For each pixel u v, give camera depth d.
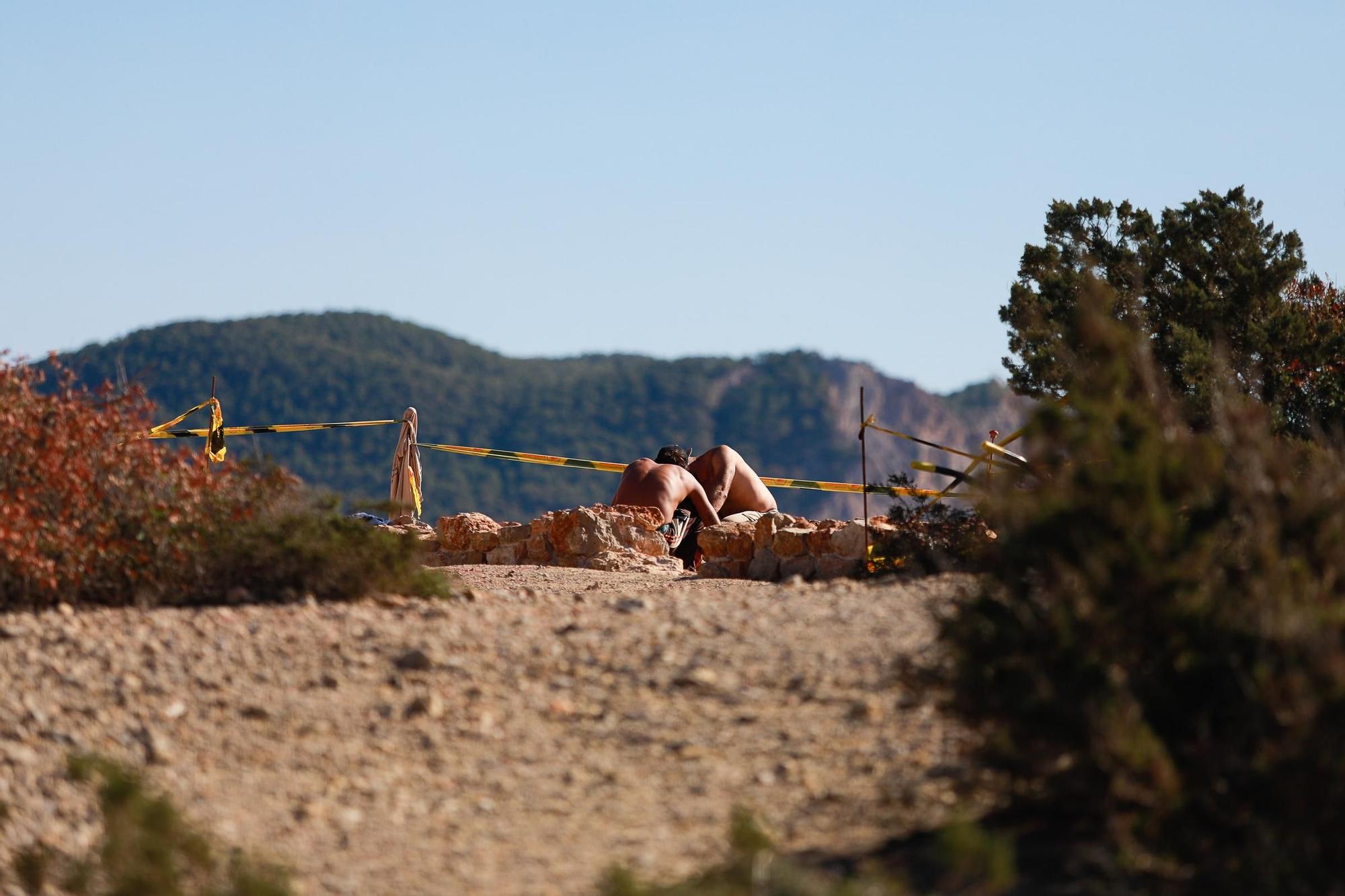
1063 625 17.80
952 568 36.44
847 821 18.47
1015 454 37.69
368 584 30.45
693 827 18.69
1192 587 17.98
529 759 21.55
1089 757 17.16
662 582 42.97
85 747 22.14
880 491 39.28
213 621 27.56
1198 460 19.12
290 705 23.70
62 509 29.77
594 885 17.02
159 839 17.50
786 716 22.23
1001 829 17.92
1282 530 18.98
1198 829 16.94
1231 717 17.44
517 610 29.64
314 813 19.81
